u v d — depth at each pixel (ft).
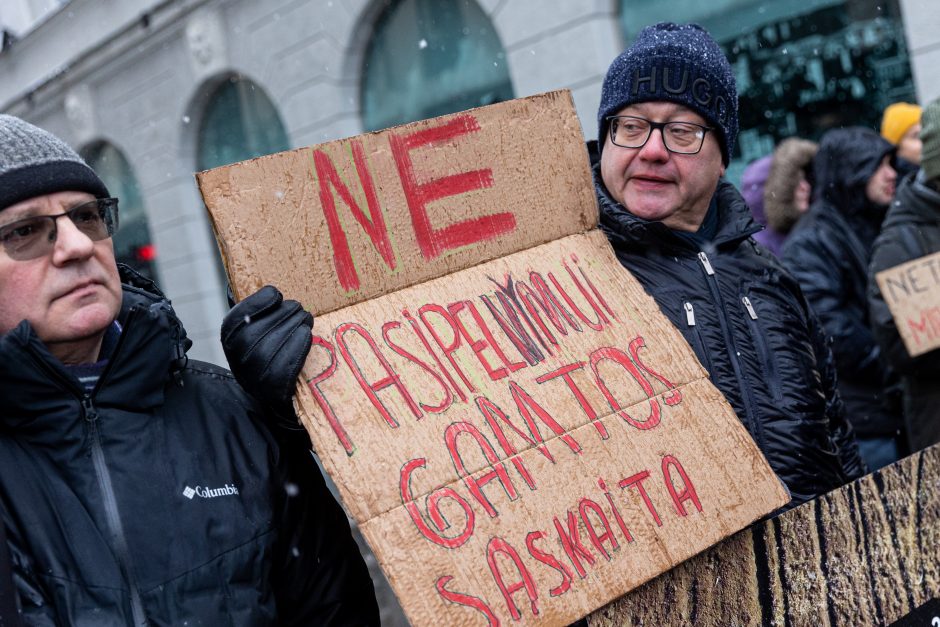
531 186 5.00
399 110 25.21
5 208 3.74
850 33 16.92
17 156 3.77
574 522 4.16
